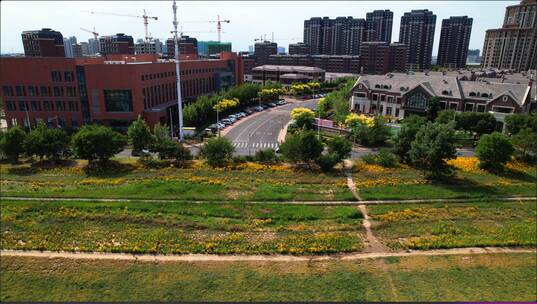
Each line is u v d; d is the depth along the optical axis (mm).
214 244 39625
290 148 65188
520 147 70875
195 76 133250
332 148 68062
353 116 89438
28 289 32500
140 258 37094
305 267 35812
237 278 33906
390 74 123375
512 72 169750
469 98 99125
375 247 40062
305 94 172500
